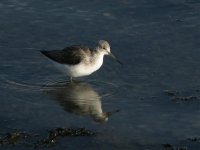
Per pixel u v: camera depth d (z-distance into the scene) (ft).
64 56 62.13
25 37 71.67
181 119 55.16
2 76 63.41
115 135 52.70
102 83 62.85
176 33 72.18
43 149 50.16
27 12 77.20
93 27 73.87
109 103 58.65
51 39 71.31
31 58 67.46
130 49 69.00
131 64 66.13
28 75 64.03
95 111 57.11
